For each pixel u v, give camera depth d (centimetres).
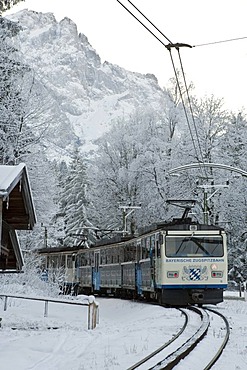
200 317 2153
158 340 1518
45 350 1403
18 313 2328
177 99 5584
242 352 1321
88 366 1154
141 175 5700
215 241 2841
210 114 5394
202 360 1224
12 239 1653
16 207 1496
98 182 6241
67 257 5012
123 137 6141
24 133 3216
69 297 3434
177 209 5203
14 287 3003
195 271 2802
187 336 1592
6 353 1312
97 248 4341
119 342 1499
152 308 2762
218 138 5412
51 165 4056
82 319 2438
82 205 7244
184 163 5278
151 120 5928
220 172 5172
